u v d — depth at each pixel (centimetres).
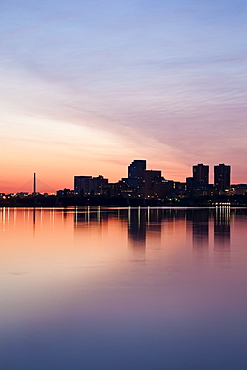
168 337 1191
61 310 1448
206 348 1114
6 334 1215
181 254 2888
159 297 1636
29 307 1487
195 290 1759
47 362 1033
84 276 2069
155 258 2698
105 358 1055
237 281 1948
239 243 3606
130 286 1836
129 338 1184
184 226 5947
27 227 6025
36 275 2094
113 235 4453
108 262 2523
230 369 998
